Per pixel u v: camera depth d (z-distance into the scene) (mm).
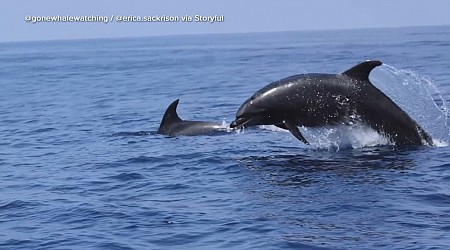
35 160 33875
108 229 20562
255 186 25031
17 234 20531
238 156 31312
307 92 30703
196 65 127812
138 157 32312
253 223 20266
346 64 102750
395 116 30547
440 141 32188
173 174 28203
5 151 37500
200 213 21734
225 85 78250
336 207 21359
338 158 29266
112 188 26219
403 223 19438
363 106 30281
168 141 37094
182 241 19141
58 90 83125
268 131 38156
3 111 60938
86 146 37500
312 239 18547
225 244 18688
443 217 19859
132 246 18938
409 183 24125
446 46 146500
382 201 21766
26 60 195250
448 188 23250
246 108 31531
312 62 112562
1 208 23781
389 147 30766
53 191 26234
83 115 54125
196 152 32812
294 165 28453
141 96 69812
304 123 31031
